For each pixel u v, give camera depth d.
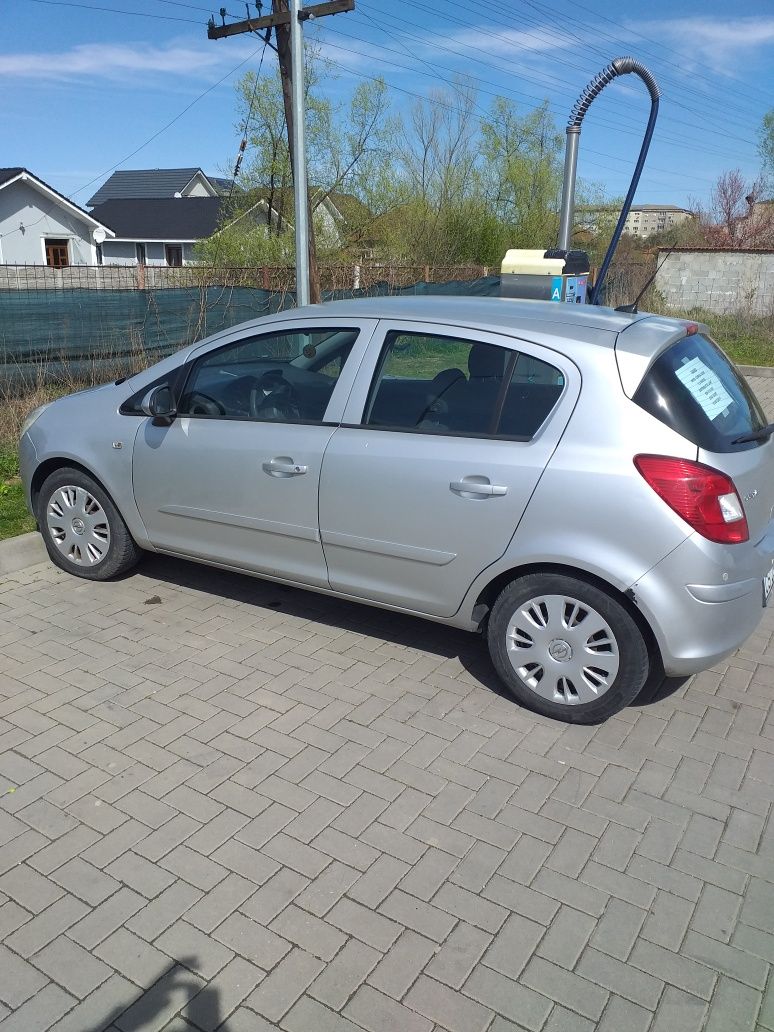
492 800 3.11
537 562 3.44
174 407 4.31
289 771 3.25
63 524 4.90
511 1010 2.26
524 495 3.40
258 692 3.81
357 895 2.64
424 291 14.84
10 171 31.55
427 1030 2.20
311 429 3.95
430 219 24.12
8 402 8.02
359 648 4.25
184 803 3.05
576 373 3.38
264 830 2.92
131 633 4.34
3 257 32.00
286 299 11.67
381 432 3.76
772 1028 2.23
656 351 3.38
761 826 3.01
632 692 3.45
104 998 2.27
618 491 3.23
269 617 4.56
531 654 3.60
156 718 3.58
